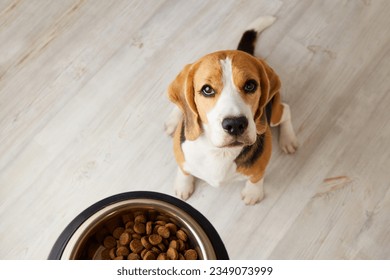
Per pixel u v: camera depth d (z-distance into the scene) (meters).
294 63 1.87
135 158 1.77
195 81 1.15
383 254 1.63
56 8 1.95
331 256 1.63
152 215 1.29
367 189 1.71
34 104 1.85
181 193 1.69
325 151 1.76
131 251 1.32
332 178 1.73
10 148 1.79
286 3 1.94
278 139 1.76
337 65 1.86
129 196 1.10
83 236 1.04
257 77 1.14
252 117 1.13
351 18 1.92
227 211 1.70
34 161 1.77
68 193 1.73
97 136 1.80
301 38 1.90
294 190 1.72
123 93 1.85
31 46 1.92
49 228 1.69
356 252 1.64
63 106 1.84
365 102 1.81
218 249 1.06
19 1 1.96
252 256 1.64
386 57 1.87
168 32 1.93
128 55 1.90
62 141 1.80
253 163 1.38
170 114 1.80
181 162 1.44
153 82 1.86
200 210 1.70
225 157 1.33
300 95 1.83
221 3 1.95
